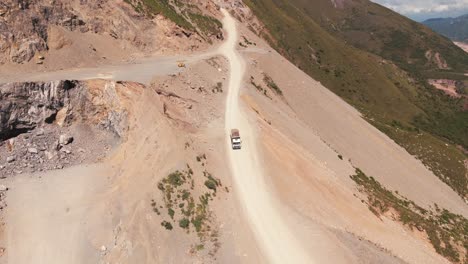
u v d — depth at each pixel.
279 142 46.75
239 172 40.34
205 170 38.44
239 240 32.38
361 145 65.81
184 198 33.84
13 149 39.03
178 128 41.38
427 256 38.44
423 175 67.31
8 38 45.09
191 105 47.09
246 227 33.88
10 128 39.62
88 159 39.50
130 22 58.72
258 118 49.88
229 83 58.25
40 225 31.75
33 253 29.52
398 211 45.53
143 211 31.86
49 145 40.16
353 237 35.31
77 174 37.41
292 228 34.31
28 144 39.69
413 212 49.38
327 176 44.69
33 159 38.72
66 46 49.75
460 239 45.12
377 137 71.56
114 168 37.59
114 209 32.44
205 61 59.62
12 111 39.53
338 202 40.62
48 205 33.66
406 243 38.75
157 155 37.12
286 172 41.88
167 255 29.64
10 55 44.72
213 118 48.16
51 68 46.69
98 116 42.88
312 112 67.44
